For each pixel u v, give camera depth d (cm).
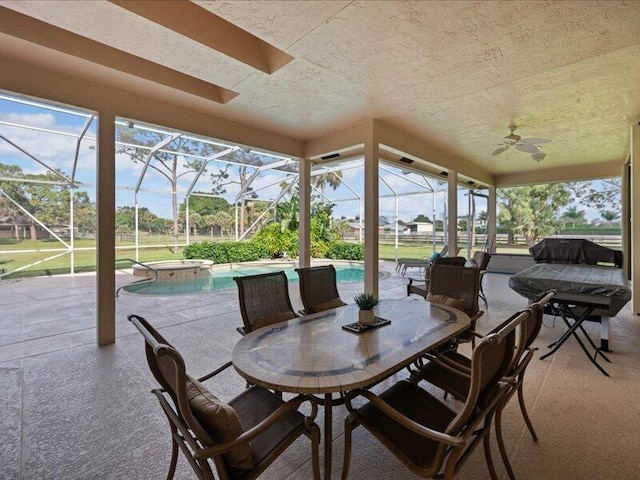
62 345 333
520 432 195
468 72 304
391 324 209
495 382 139
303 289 271
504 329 125
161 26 233
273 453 129
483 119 450
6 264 811
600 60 295
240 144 458
